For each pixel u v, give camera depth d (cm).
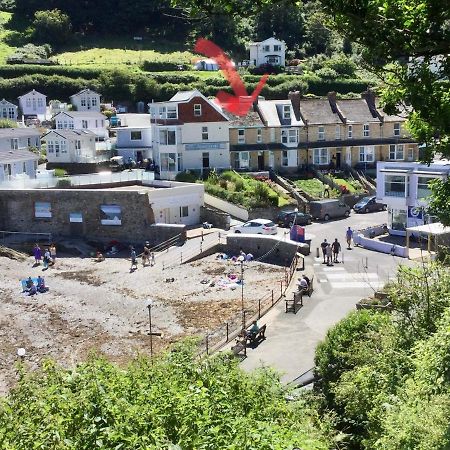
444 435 1241
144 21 13512
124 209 5541
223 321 3612
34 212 5738
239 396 1486
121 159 7475
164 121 6938
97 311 3916
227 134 7106
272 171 7094
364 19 983
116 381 1293
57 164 7219
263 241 4919
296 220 5781
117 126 8331
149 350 3288
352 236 5109
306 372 2678
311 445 1131
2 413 1213
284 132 7419
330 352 2255
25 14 14162
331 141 7588
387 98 1124
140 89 10412
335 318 3400
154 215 5531
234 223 5794
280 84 10162
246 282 4338
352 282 4050
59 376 1380
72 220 5662
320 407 2038
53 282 4519
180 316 3762
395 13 983
